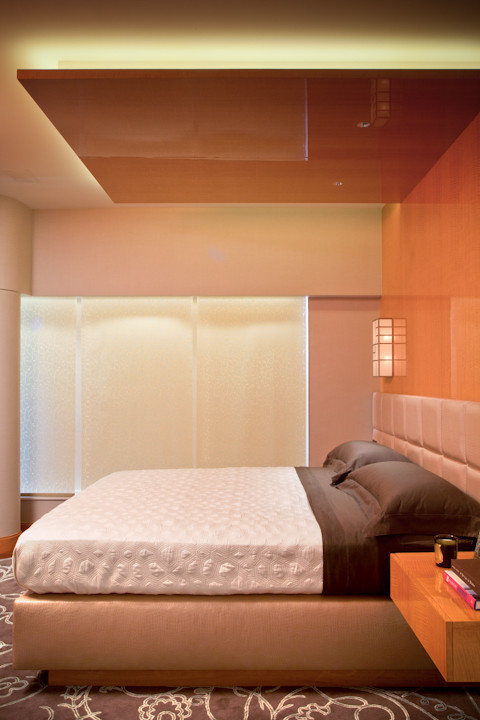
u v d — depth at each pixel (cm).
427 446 305
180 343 477
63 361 482
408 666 218
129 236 459
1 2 203
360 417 453
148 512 254
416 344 350
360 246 453
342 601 220
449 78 221
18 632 222
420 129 267
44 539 227
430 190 322
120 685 226
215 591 221
